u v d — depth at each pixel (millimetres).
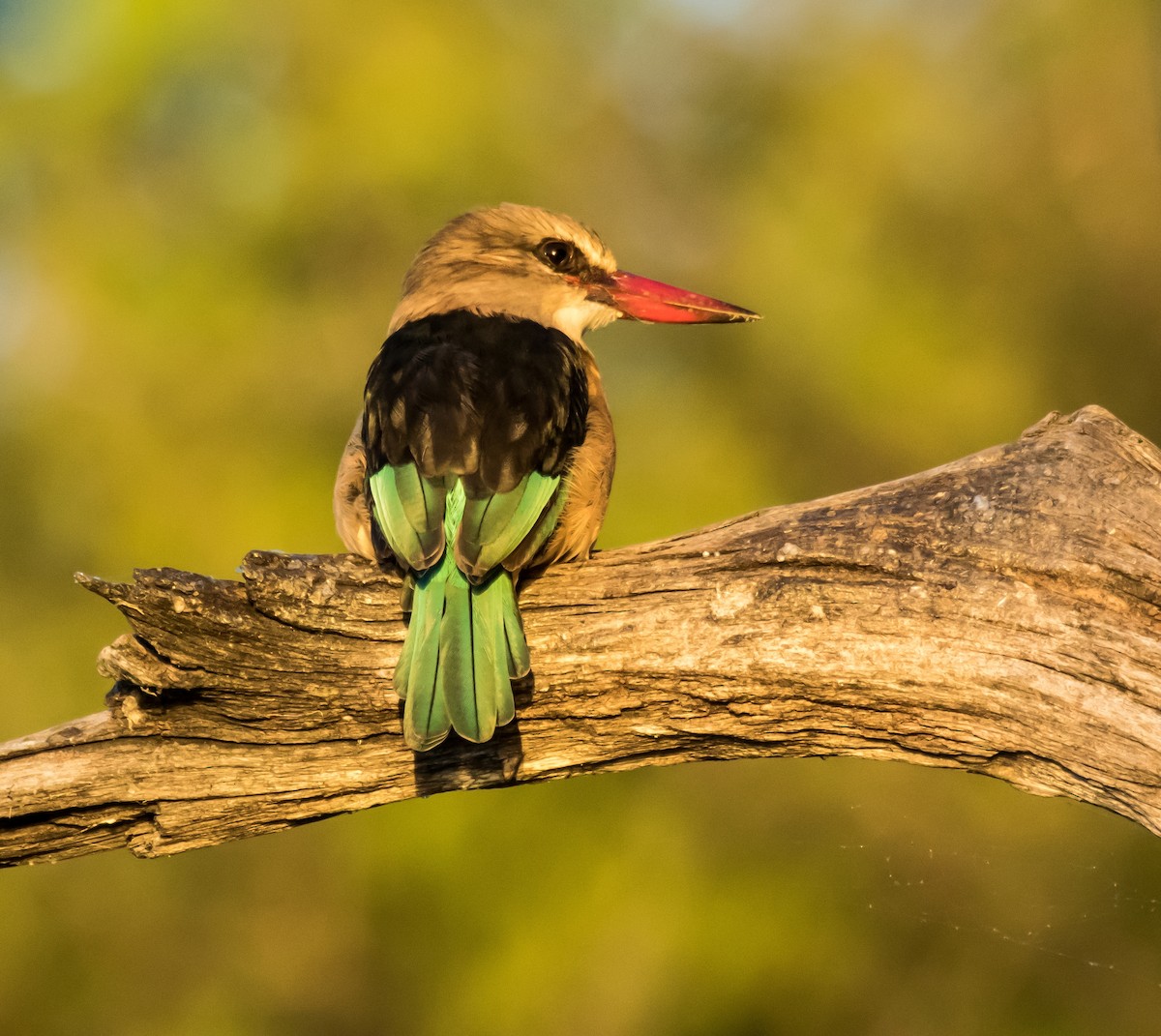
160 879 12531
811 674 6152
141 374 13172
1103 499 6121
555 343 7223
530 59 14625
